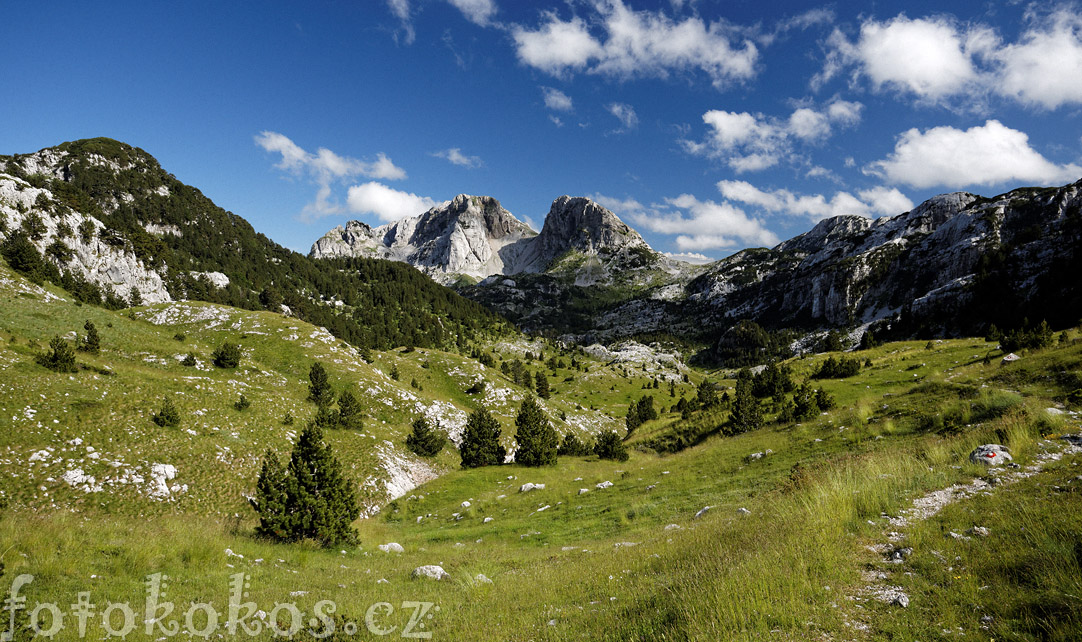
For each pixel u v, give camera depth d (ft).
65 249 374.43
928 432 73.72
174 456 112.47
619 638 27.22
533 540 71.67
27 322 185.37
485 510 109.19
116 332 210.18
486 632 32.45
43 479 90.79
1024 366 94.48
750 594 26.53
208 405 143.02
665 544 47.03
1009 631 20.36
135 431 115.24
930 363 167.84
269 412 155.43
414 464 170.40
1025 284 397.19
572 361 632.79
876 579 27.68
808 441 94.12
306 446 70.18
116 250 426.10
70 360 131.85
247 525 77.61
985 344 190.19
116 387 131.44
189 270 538.88
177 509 98.94
